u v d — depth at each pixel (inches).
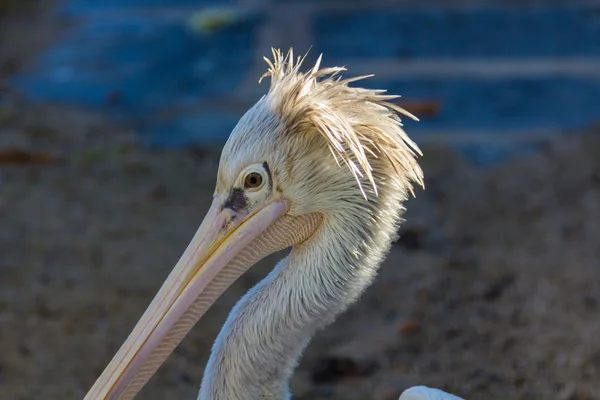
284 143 242.4
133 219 590.2
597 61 836.6
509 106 759.1
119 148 702.5
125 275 514.0
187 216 594.2
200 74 828.0
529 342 428.1
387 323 460.8
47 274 515.5
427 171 666.8
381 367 418.9
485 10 956.6
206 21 925.8
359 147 233.3
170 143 713.0
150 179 651.5
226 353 244.2
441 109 754.8
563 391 383.2
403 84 788.6
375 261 249.6
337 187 243.4
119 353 247.6
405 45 873.5
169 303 247.8
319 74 248.2
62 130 732.7
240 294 496.4
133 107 776.9
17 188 636.7
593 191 617.0
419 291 489.7
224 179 247.1
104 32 928.9
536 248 541.0
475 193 629.0
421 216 595.2
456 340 438.3
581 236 553.3
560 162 666.8
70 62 862.5
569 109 751.7
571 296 473.1
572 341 423.2
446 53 856.9
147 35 913.5
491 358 418.6
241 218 246.8
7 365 422.3
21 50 894.4
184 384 405.7
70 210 604.4
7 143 698.2
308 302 243.4
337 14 951.0
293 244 251.1
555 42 878.4
